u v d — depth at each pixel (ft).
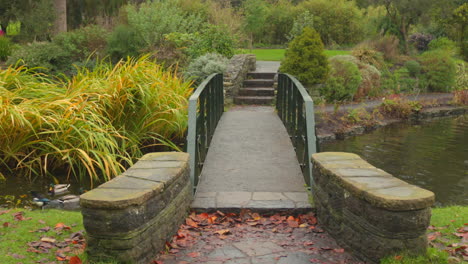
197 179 17.15
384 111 49.93
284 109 28.55
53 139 22.44
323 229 13.32
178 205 13.01
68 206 17.62
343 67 51.31
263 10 79.77
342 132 39.50
